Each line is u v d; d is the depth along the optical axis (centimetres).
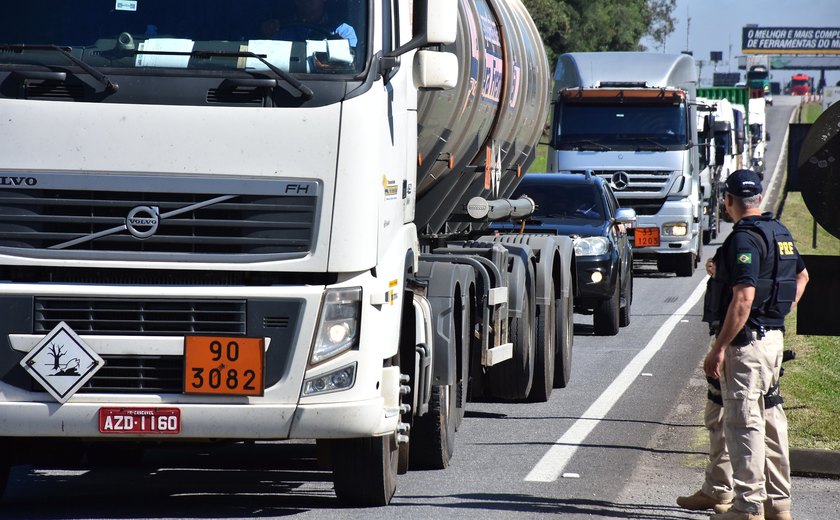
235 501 2617
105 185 2291
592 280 5600
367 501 2566
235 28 2356
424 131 3114
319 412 2305
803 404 3791
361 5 2381
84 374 2297
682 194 8562
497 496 2670
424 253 3512
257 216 2294
